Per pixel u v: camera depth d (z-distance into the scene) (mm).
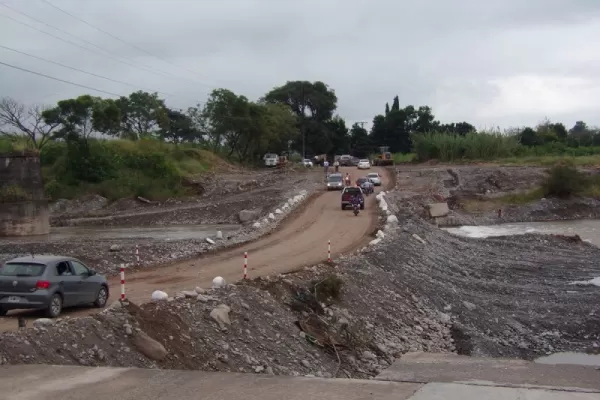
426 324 26297
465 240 51625
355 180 91125
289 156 148375
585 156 115875
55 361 12875
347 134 161750
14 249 36031
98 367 12000
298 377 11211
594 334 26125
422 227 51344
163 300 17984
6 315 18453
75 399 9867
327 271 27281
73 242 42344
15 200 55500
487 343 24484
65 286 18547
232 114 114375
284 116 129375
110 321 15055
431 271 36406
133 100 112875
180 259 32844
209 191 82750
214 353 16188
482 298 31875
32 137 85875
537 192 86562
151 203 77750
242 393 10148
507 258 44500
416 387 10359
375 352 21062
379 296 27172
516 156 119250
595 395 9859
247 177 93062
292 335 19656
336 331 21375
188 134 126250
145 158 85500
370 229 46125
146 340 14898
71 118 83375
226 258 33281
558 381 16484
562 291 33625
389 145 163625
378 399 9648
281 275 24578
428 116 162750
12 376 11219
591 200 84625
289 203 60844
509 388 10227
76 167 80062
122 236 52812
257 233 44375
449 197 83125
